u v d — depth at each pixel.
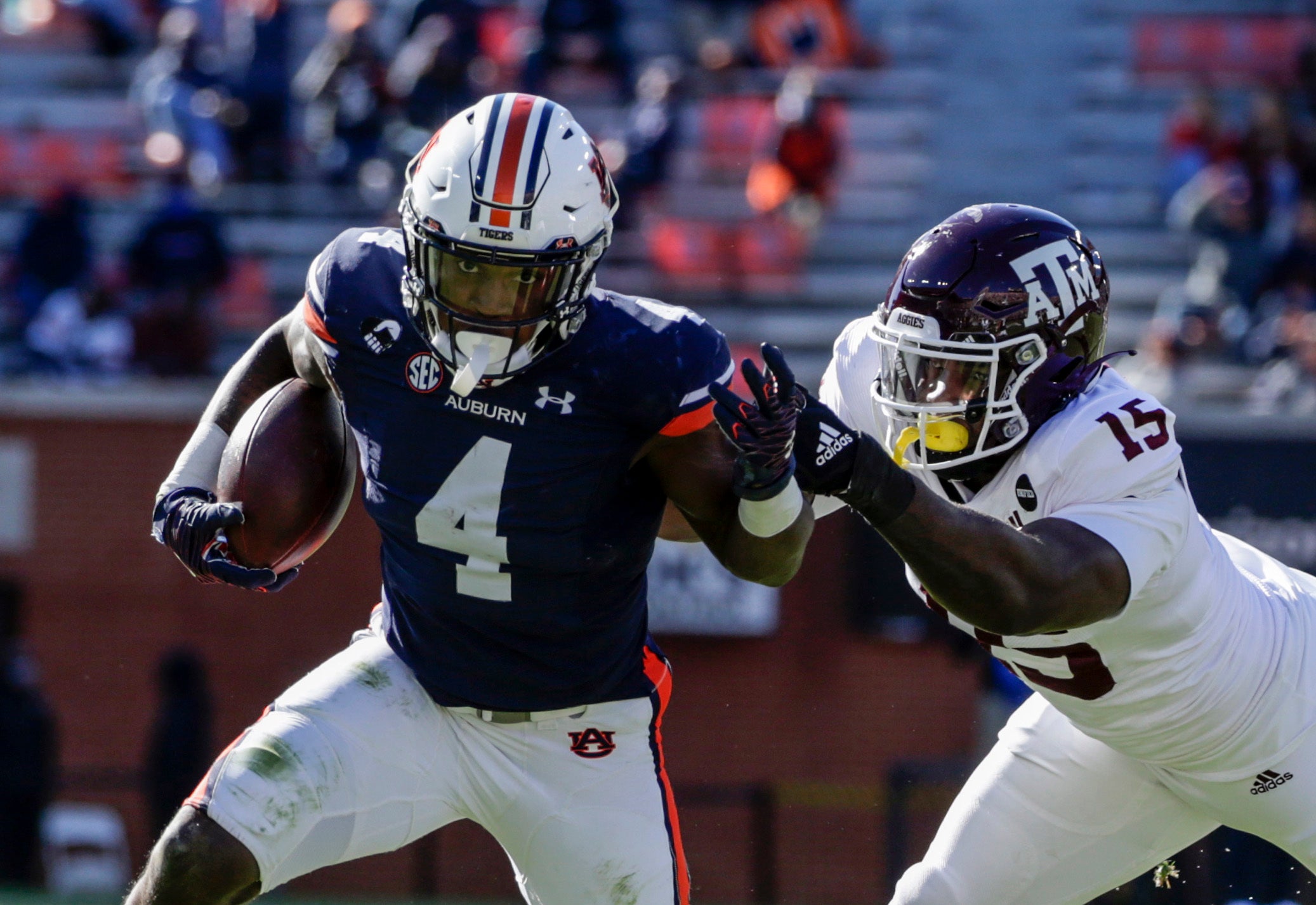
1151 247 36.47
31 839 28.55
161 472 32.34
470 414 9.87
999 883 11.96
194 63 37.00
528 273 9.41
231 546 10.70
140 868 29.91
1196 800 11.67
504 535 10.03
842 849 29.73
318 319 10.31
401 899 29.39
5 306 35.16
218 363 34.12
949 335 10.20
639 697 10.87
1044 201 38.28
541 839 10.74
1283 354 30.97
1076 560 9.55
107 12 40.44
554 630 10.36
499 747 10.68
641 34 39.88
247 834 9.88
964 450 10.43
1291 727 11.20
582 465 9.90
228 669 31.92
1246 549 12.06
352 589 31.91
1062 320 10.24
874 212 37.62
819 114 35.41
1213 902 21.67
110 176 37.91
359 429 10.33
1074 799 11.85
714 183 36.56
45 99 39.62
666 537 12.14
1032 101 39.94
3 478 32.41
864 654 30.70
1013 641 10.84
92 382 32.72
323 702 10.48
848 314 35.12
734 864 29.75
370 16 37.78
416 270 9.61
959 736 30.36
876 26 41.69
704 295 35.00
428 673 10.63
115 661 32.19
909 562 9.33
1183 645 10.66
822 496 11.60
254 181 36.53
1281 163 33.69
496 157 9.34
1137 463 10.03
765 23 38.72
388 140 36.00
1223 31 41.06
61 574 32.25
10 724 28.78
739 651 30.94
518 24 38.16
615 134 36.59
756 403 8.97
